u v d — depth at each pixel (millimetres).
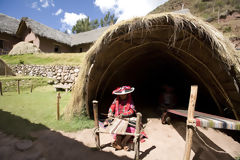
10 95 8031
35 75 14195
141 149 3225
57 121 4531
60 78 12594
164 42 5082
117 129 2947
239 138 3781
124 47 5398
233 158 2955
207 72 4609
